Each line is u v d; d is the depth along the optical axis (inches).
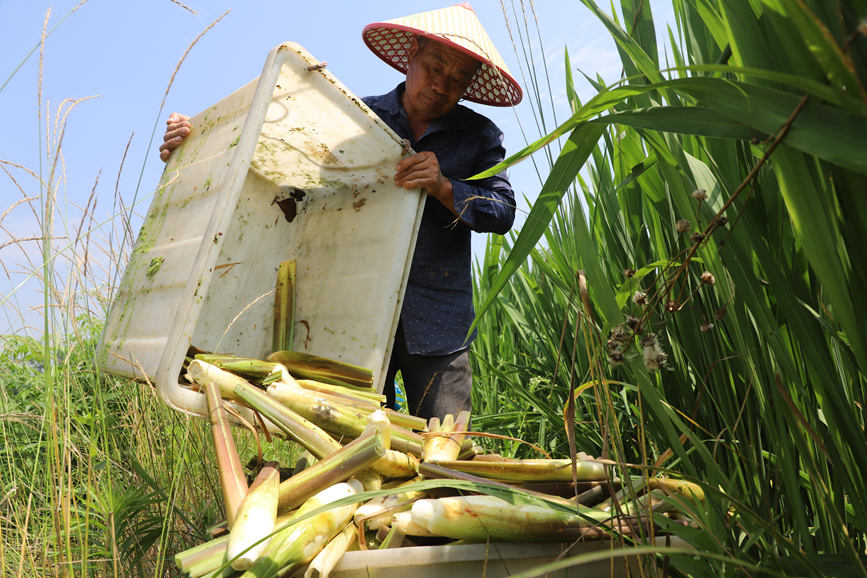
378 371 70.0
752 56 28.5
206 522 69.8
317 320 77.2
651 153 42.8
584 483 45.8
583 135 34.7
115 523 57.2
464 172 85.1
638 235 56.2
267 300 81.0
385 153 72.1
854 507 31.8
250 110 62.8
